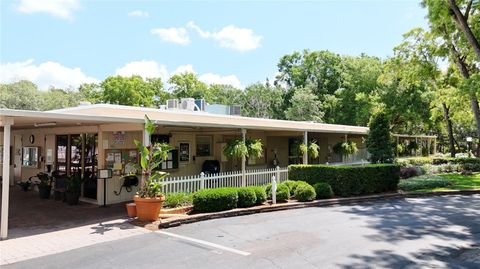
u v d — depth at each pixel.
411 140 32.91
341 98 36.84
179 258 6.12
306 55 46.84
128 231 8.02
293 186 12.32
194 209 9.83
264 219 9.52
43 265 5.74
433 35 20.42
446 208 11.34
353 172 13.21
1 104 34.69
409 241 7.30
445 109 28.05
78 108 12.05
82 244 6.97
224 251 6.55
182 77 49.78
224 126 12.65
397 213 10.45
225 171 17.50
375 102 28.39
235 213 9.99
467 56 19.97
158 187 8.95
